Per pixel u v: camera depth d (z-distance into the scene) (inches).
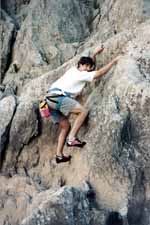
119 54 371.6
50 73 399.9
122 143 337.4
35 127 384.2
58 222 322.7
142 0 429.4
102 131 342.0
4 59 484.4
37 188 369.4
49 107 346.6
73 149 362.0
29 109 384.5
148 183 336.2
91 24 493.4
